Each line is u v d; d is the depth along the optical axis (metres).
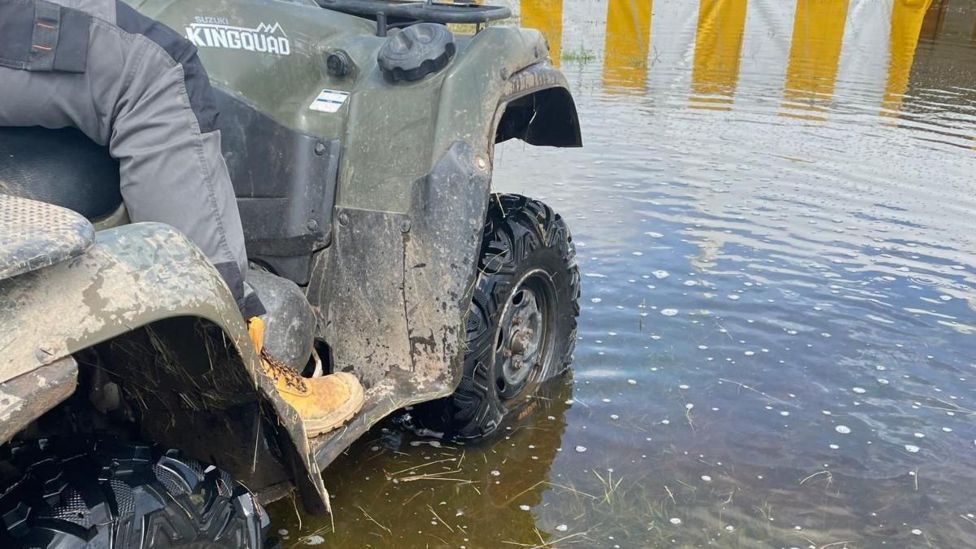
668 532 2.67
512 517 2.73
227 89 2.64
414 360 2.71
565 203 5.89
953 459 3.10
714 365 3.75
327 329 2.79
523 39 2.89
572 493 2.87
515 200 3.25
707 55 12.80
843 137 7.92
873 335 4.04
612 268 4.76
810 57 12.86
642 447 3.15
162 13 2.58
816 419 3.35
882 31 14.07
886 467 3.05
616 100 9.48
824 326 4.13
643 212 5.72
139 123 1.77
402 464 3.02
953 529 2.73
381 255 2.70
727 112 8.95
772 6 14.28
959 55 13.51
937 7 18.02
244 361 1.65
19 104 1.67
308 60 2.80
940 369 3.74
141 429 1.98
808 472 3.01
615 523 2.71
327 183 2.73
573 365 3.73
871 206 5.93
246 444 1.89
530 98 3.24
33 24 1.63
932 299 4.45
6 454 1.59
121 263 1.43
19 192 1.76
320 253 2.79
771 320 4.17
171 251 1.52
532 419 3.32
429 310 2.66
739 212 5.76
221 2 2.67
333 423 2.39
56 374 1.27
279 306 2.57
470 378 2.92
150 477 1.58
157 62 1.78
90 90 1.72
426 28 2.73
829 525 2.73
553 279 3.36
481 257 2.94
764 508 2.81
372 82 2.77
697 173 6.68
